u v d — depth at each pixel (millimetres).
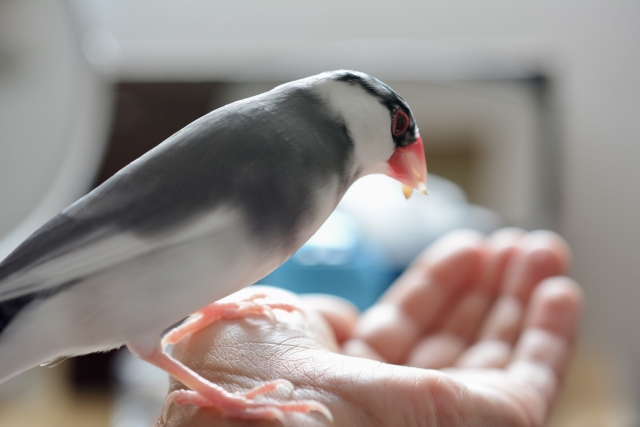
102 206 328
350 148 356
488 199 615
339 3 657
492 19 659
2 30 409
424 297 468
